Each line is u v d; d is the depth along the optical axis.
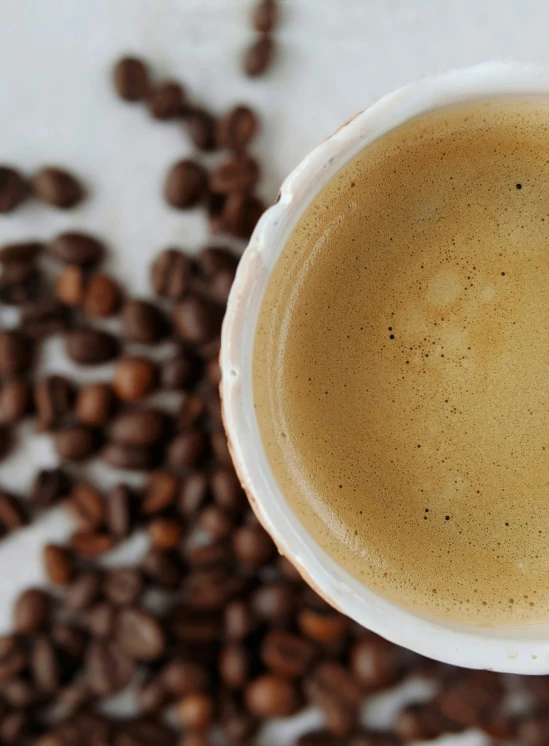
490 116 0.20
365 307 0.21
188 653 0.26
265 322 0.21
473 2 0.25
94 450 0.26
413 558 0.21
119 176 0.26
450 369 0.21
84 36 0.26
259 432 0.21
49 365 0.26
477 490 0.21
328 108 0.26
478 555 0.21
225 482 0.25
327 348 0.21
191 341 0.25
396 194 0.21
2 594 0.26
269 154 0.26
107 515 0.26
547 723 0.25
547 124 0.20
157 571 0.25
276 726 0.26
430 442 0.21
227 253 0.25
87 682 0.26
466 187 0.21
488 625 0.21
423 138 0.21
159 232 0.26
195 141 0.25
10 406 0.26
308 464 0.21
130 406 0.26
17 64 0.26
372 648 0.25
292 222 0.20
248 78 0.26
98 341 0.26
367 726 0.26
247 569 0.26
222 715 0.25
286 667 0.25
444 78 0.20
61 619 0.26
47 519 0.26
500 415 0.21
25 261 0.26
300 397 0.21
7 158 0.26
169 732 0.26
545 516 0.21
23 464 0.26
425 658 0.25
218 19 0.26
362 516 0.21
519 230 0.21
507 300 0.21
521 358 0.21
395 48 0.25
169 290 0.25
